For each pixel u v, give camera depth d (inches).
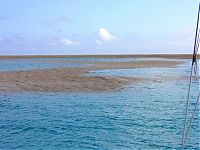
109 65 2797.7
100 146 583.8
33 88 1210.0
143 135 649.0
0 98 1044.5
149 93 1167.0
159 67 2532.0
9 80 1409.9
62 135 657.0
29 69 2127.2
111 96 1091.9
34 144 597.9
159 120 773.9
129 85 1338.6
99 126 724.7
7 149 572.4
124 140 617.3
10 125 740.0
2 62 3661.4
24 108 914.7
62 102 992.9
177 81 1525.6
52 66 2573.8
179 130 682.2
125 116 821.2
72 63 3262.8
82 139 623.8
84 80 1414.9
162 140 614.9
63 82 1350.9
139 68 2379.4
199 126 593.6
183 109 898.7
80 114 842.8
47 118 802.2
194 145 563.2
